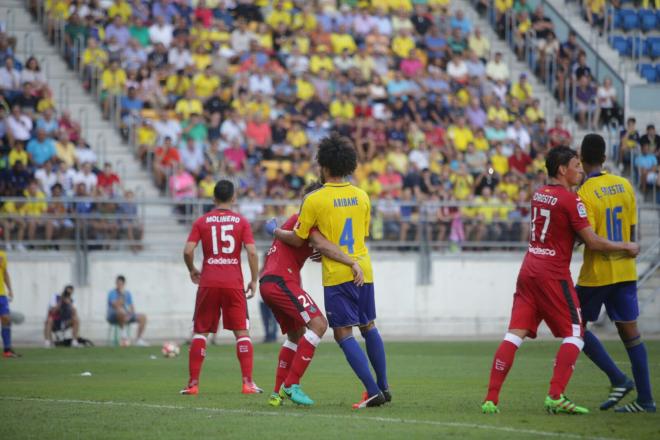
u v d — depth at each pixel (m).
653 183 53.22
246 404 19.08
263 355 35.62
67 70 53.19
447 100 56.97
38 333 43.34
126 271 45.22
